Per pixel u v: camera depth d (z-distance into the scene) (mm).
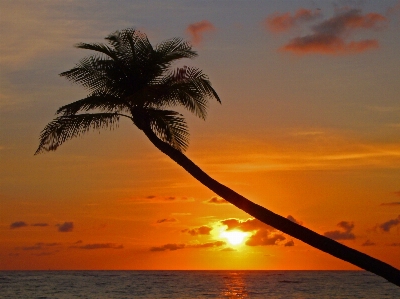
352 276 190375
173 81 17906
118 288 97938
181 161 16484
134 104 17297
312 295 83500
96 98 17406
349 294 84562
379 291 92375
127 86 18078
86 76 18141
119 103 17594
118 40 18281
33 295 79938
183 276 184000
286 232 15023
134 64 17922
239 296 80375
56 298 74188
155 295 80125
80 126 17281
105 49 18047
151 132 17203
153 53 18031
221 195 15711
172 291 90062
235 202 15578
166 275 195750
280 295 82938
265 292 89812
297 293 87625
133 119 17453
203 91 17844
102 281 129750
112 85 18078
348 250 14672
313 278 166250
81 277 162250
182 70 17859
